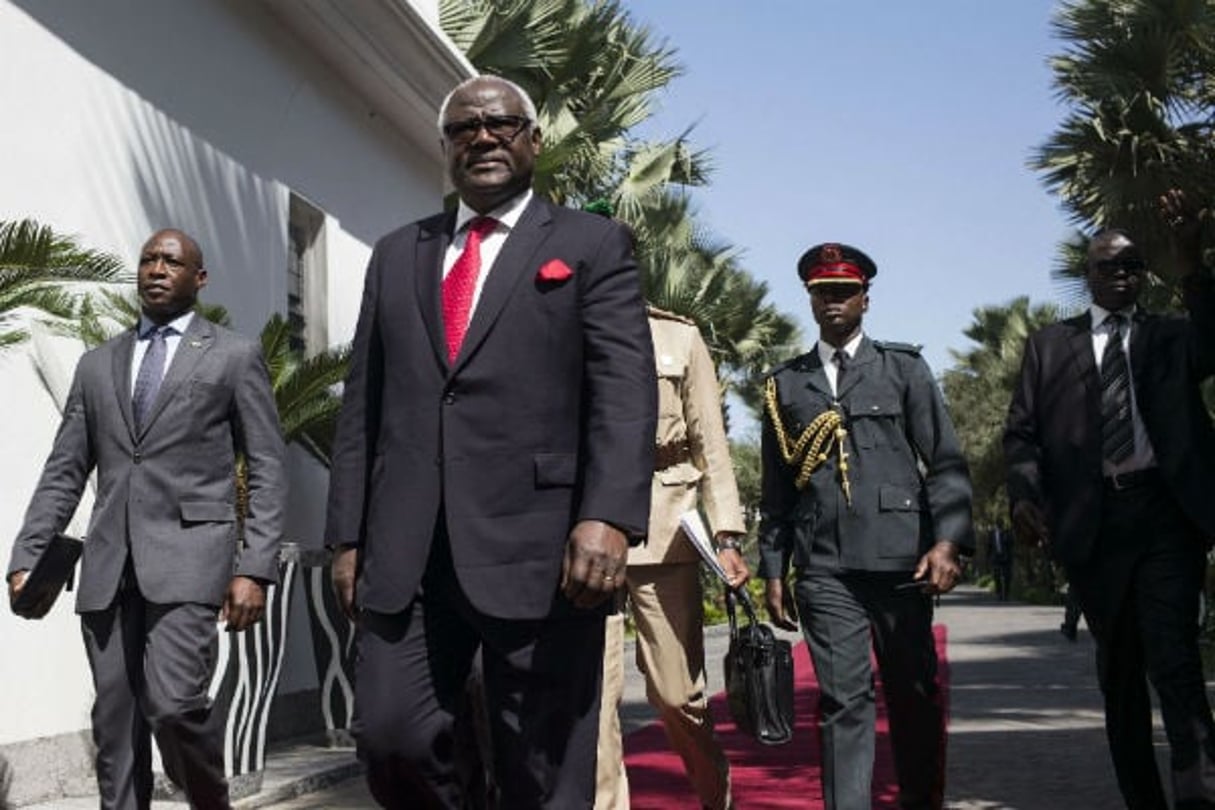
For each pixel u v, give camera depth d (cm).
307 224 996
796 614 515
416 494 289
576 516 289
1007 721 898
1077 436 474
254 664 627
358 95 1069
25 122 651
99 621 446
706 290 2380
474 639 298
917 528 480
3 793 596
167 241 468
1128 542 463
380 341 311
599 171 1784
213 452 456
